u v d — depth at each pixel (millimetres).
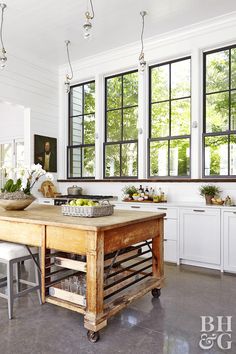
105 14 4359
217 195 4551
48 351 2100
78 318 2594
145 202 4797
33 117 5938
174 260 4406
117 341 2234
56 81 6473
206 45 4707
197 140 4785
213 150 4750
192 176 4832
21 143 7023
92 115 6230
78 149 6438
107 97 6043
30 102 5875
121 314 2676
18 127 7066
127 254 3078
